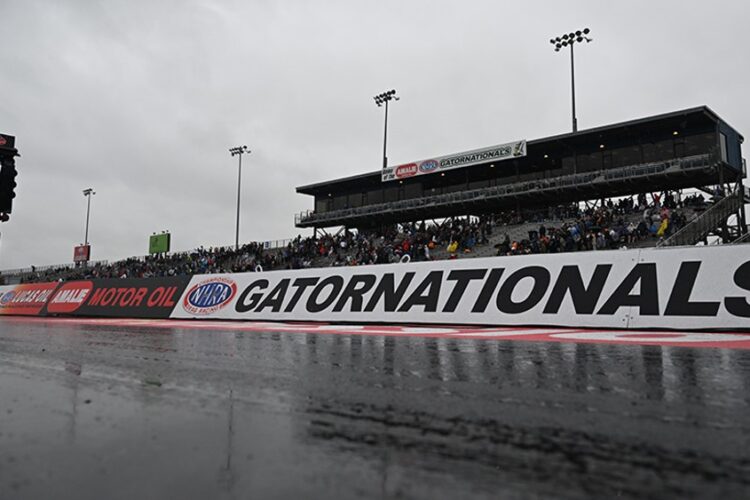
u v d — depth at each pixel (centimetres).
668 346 601
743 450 226
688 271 801
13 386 395
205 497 181
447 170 3098
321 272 1243
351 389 367
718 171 2320
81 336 866
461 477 197
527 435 251
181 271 3456
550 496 179
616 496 179
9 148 1077
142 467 211
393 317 1055
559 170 2834
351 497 179
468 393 349
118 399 343
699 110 2248
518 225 2562
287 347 639
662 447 231
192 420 285
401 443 240
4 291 2102
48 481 198
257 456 223
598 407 305
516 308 924
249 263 3094
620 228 1905
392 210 3381
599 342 653
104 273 3997
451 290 1018
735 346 594
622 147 2627
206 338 790
